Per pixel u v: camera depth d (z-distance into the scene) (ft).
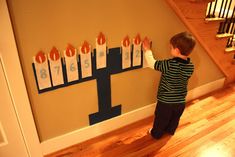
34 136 4.82
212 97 7.55
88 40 4.47
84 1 4.07
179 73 4.74
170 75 4.77
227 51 7.15
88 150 5.39
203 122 6.32
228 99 7.45
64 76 4.57
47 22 3.92
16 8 3.58
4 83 4.00
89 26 4.34
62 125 5.14
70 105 4.99
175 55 4.81
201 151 5.34
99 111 5.53
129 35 4.93
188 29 5.81
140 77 5.73
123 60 5.16
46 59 4.21
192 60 6.54
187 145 5.53
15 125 4.54
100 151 5.37
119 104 5.78
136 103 6.11
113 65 5.08
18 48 3.87
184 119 6.45
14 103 4.25
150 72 5.82
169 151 5.36
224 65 7.50
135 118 6.31
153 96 6.34
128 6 4.59
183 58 4.77
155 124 5.55
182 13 5.27
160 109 5.27
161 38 5.47
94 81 5.02
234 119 6.44
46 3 3.77
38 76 4.28
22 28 3.76
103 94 5.34
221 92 7.88
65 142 5.37
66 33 4.17
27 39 3.88
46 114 4.78
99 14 4.34
